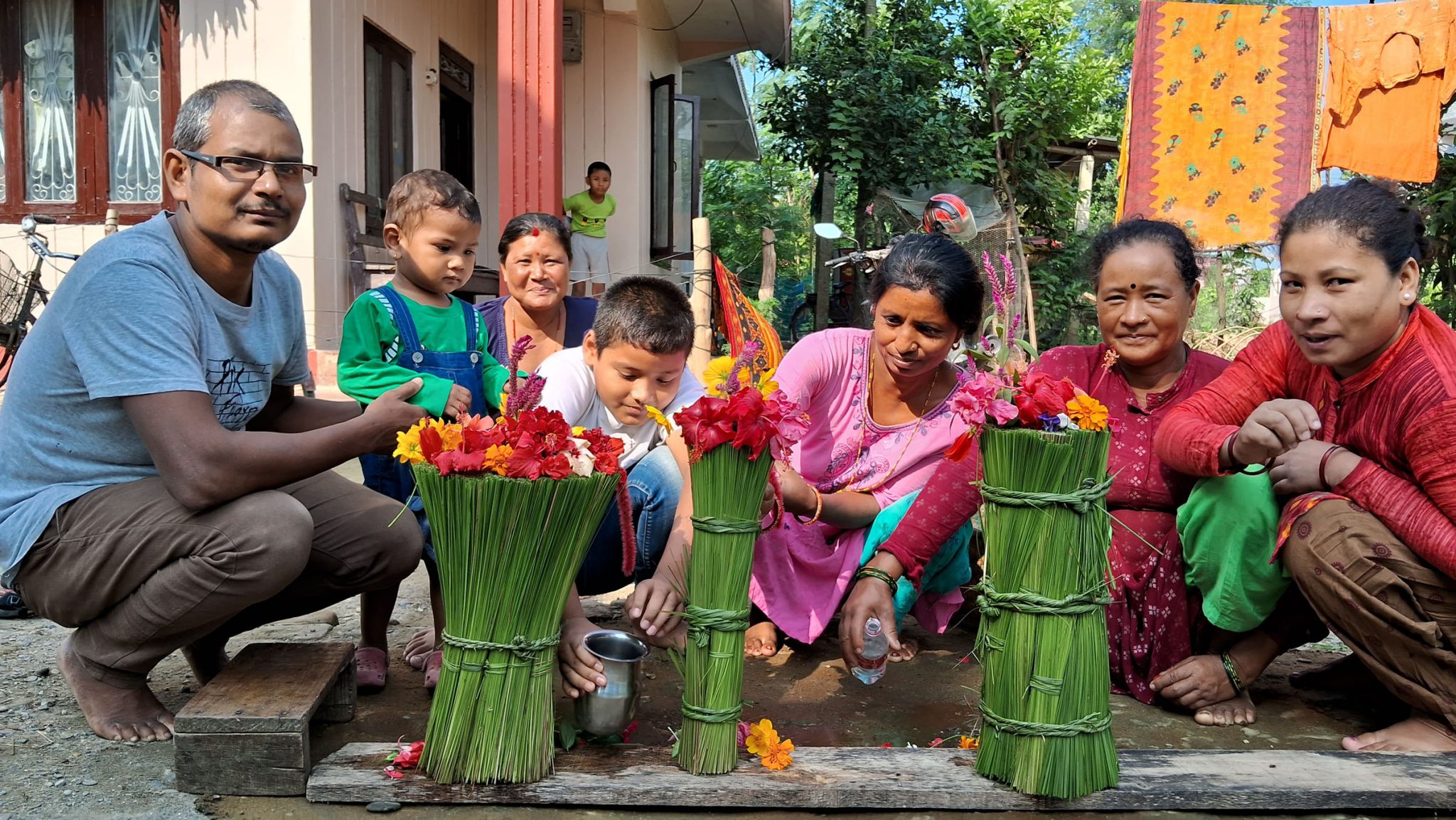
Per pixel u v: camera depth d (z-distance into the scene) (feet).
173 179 7.35
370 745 7.22
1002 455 6.69
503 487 6.25
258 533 7.04
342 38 23.32
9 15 24.23
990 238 32.60
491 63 32.94
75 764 7.17
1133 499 9.13
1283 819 6.85
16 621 10.75
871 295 9.36
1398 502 7.58
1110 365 9.04
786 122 42.80
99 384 6.87
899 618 9.13
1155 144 21.45
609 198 29.91
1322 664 10.27
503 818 6.59
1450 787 6.89
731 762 6.91
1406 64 19.65
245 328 7.80
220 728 6.68
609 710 7.07
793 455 10.22
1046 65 42.50
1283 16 20.48
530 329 11.18
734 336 15.57
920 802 6.77
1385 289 7.48
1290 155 20.65
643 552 9.41
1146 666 9.02
